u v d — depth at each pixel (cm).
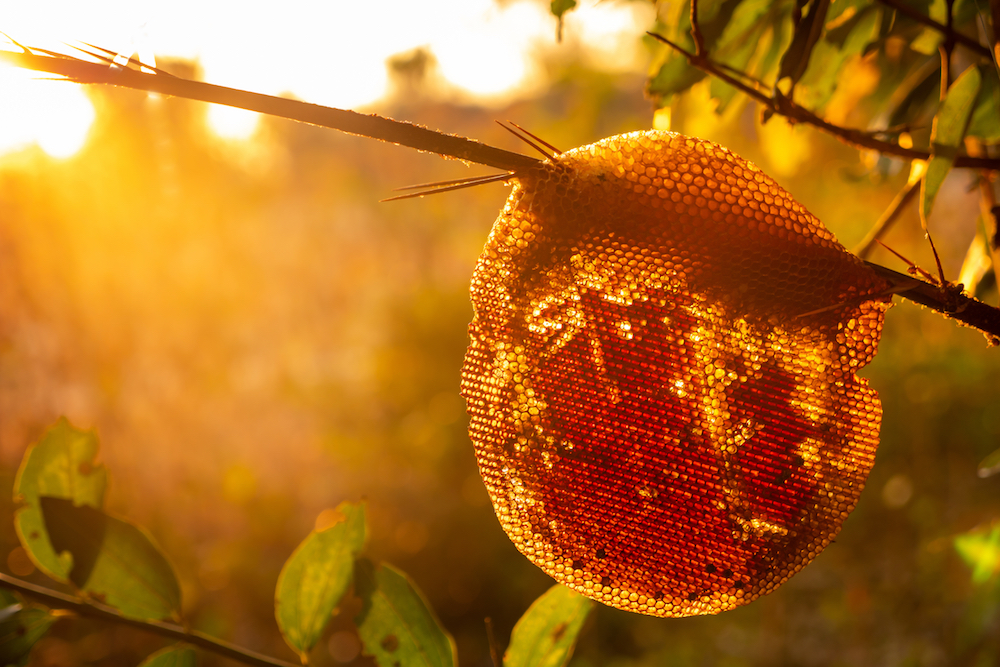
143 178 327
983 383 299
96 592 84
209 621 240
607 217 69
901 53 94
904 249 238
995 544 95
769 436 70
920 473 264
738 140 171
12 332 300
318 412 372
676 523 70
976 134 80
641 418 70
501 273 70
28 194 298
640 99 285
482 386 71
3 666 82
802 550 71
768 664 233
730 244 69
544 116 298
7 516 229
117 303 334
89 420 315
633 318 70
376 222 446
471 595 281
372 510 312
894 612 243
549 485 71
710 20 84
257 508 311
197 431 354
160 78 68
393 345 339
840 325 70
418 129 69
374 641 81
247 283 409
